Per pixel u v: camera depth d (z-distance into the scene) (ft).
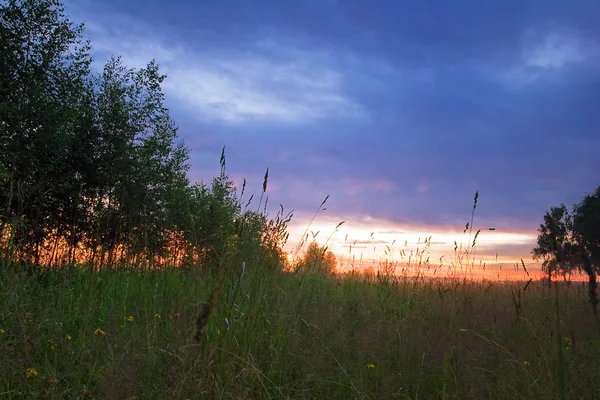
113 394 8.52
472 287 17.43
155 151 49.24
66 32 40.88
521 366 11.70
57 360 9.96
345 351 12.24
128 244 20.54
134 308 14.17
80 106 43.83
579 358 11.68
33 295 13.67
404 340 12.60
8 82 37.01
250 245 13.48
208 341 9.80
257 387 10.03
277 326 12.93
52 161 39.81
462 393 10.36
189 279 14.10
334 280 22.21
